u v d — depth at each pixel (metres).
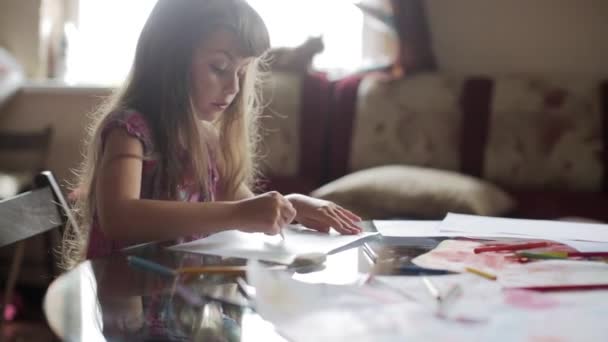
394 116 2.26
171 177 1.02
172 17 1.05
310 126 2.32
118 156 0.93
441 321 0.54
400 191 1.92
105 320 0.55
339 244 0.82
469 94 2.23
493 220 0.99
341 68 2.60
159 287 0.64
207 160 1.10
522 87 2.20
